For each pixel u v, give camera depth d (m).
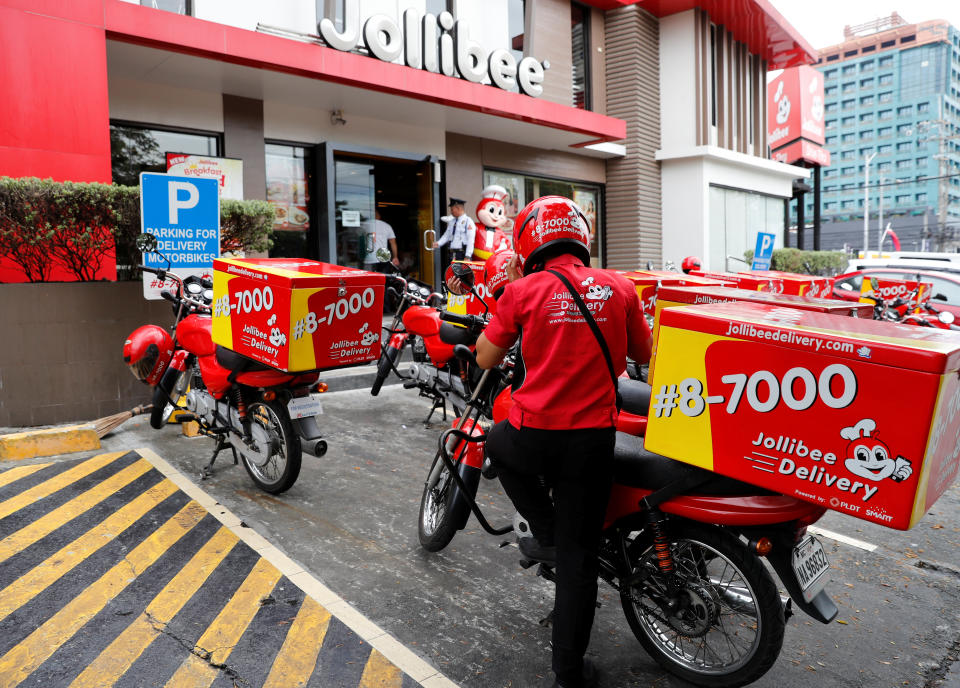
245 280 3.91
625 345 2.49
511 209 13.70
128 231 6.00
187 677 2.50
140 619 2.87
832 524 4.44
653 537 2.57
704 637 2.64
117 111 8.42
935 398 1.75
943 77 134.00
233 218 6.71
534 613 3.11
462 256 10.88
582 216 2.61
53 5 6.62
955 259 11.45
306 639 2.77
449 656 2.74
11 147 6.44
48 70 6.62
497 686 2.56
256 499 4.29
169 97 8.81
